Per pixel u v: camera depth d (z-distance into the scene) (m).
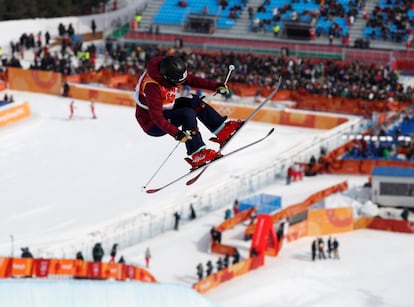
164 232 50.47
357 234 52.34
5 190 56.03
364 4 86.44
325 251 49.47
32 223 51.00
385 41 83.19
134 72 78.06
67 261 41.44
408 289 45.25
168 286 13.57
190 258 47.28
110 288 13.15
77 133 67.69
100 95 75.06
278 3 88.69
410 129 67.44
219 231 48.22
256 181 58.81
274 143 65.69
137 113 12.14
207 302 13.71
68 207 53.62
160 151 63.97
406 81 78.62
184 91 71.62
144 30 89.19
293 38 84.94
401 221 52.31
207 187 57.09
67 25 91.31
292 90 74.44
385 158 62.56
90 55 82.38
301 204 53.47
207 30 87.81
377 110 71.44
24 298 12.56
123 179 58.66
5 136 65.94
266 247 48.16
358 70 76.50
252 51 83.06
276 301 43.03
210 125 12.41
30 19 91.44
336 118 69.50
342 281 45.81
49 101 74.75
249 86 75.00
